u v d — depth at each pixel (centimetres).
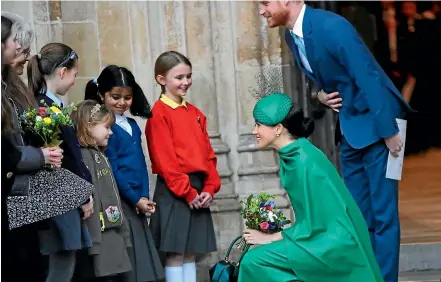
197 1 707
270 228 517
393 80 1172
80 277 566
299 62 595
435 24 1148
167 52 629
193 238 622
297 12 579
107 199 560
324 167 495
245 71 709
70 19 713
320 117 791
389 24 1139
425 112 1204
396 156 573
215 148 704
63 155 507
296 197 496
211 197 625
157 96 714
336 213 488
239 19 706
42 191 482
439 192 975
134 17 712
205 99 709
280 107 503
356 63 561
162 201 623
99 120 561
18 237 489
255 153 709
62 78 542
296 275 489
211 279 517
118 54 717
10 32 483
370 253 495
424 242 725
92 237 547
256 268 493
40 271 516
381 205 578
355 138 574
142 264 590
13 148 468
